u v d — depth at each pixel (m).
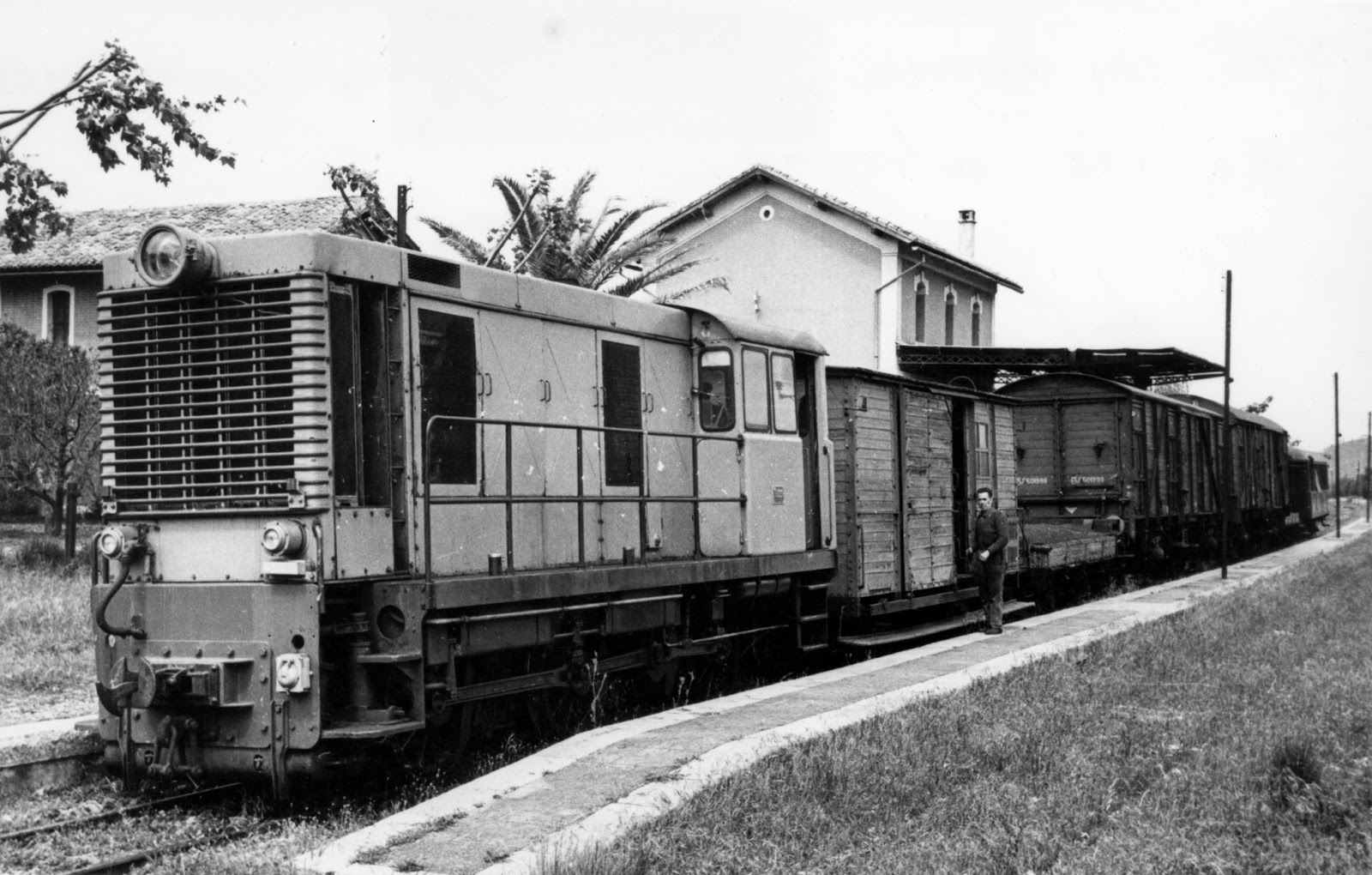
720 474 12.73
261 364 8.51
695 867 6.60
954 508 19.03
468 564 9.70
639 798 7.77
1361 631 17.19
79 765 9.30
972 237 36.25
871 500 15.99
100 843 7.57
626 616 11.19
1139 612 20.03
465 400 9.84
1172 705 11.55
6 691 12.23
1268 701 11.57
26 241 12.52
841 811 7.68
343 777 8.99
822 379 14.61
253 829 7.86
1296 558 37.69
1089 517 26.03
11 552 23.00
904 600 16.77
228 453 8.52
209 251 8.57
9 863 7.16
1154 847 7.04
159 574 8.62
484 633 9.45
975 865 6.78
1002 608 17.61
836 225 31.09
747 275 32.12
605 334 11.70
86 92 12.01
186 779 8.89
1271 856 7.14
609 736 9.60
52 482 23.28
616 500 11.24
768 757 8.49
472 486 9.84
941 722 9.84
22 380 22.39
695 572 11.91
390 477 8.98
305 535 8.24
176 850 7.31
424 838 7.07
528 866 6.49
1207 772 8.80
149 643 8.52
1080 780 8.56
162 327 8.70
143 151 12.23
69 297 31.80
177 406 8.62
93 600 8.64
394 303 9.18
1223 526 28.84
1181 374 32.53
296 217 31.02
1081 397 26.17
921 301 32.84
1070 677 12.59
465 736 9.45
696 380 13.00
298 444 8.32
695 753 8.89
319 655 8.15
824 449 14.55
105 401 8.84
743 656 14.02
